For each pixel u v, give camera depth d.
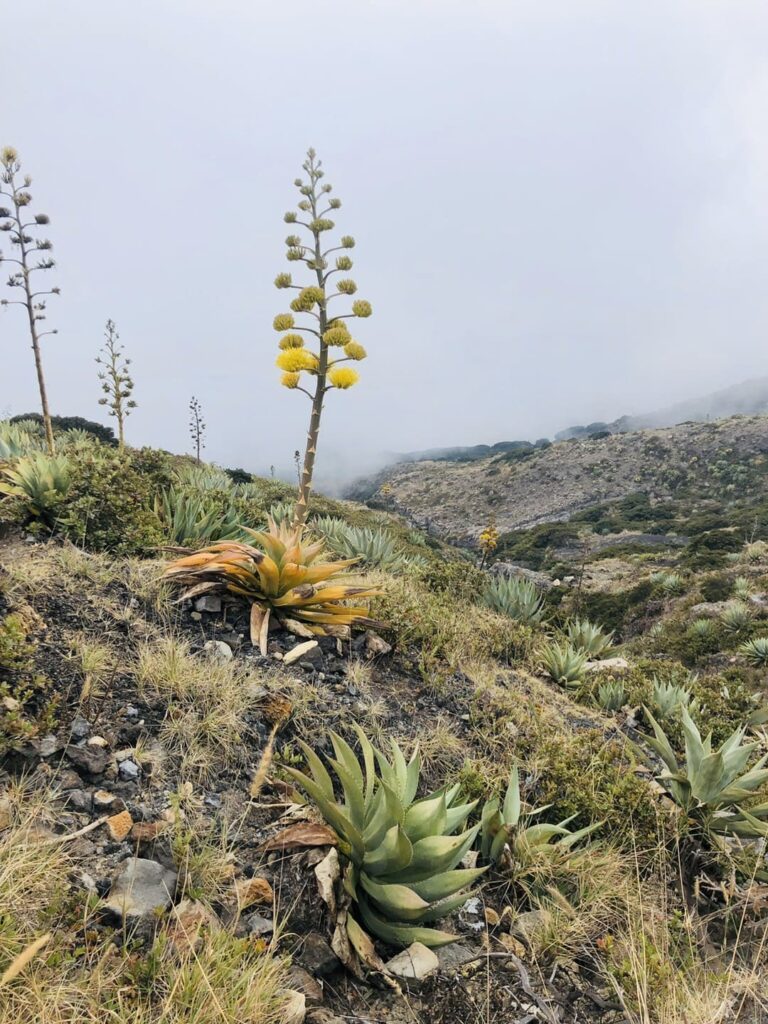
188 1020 2.17
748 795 4.12
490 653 6.67
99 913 2.59
